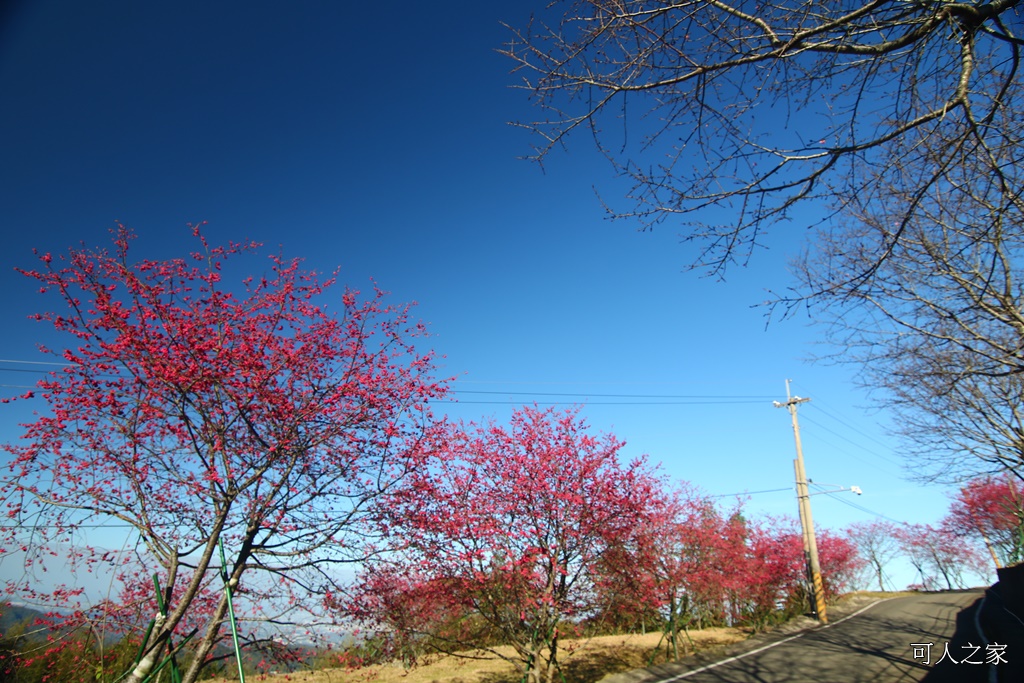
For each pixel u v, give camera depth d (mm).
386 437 7668
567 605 10867
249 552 7223
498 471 10680
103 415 6746
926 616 23203
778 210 4320
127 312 6664
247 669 8016
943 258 8148
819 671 12109
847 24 3762
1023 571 19297
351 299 8000
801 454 26062
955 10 3684
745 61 3809
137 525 6793
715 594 19297
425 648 10969
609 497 11016
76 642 7207
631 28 4031
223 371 6863
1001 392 13148
